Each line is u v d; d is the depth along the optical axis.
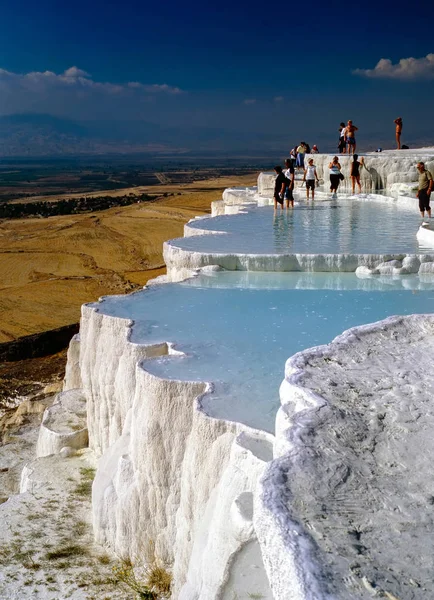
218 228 18.08
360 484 4.11
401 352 6.49
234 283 12.91
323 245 15.01
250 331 9.76
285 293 12.00
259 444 6.21
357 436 4.70
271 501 3.88
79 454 12.25
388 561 3.40
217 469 6.66
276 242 15.58
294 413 5.21
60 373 24.11
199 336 9.59
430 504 3.90
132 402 9.45
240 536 5.36
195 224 19.08
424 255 13.45
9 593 8.20
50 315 34.75
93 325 11.22
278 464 4.29
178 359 8.59
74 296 38.53
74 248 53.41
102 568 8.62
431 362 6.20
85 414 13.55
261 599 4.90
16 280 43.47
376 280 12.92
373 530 3.65
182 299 11.80
